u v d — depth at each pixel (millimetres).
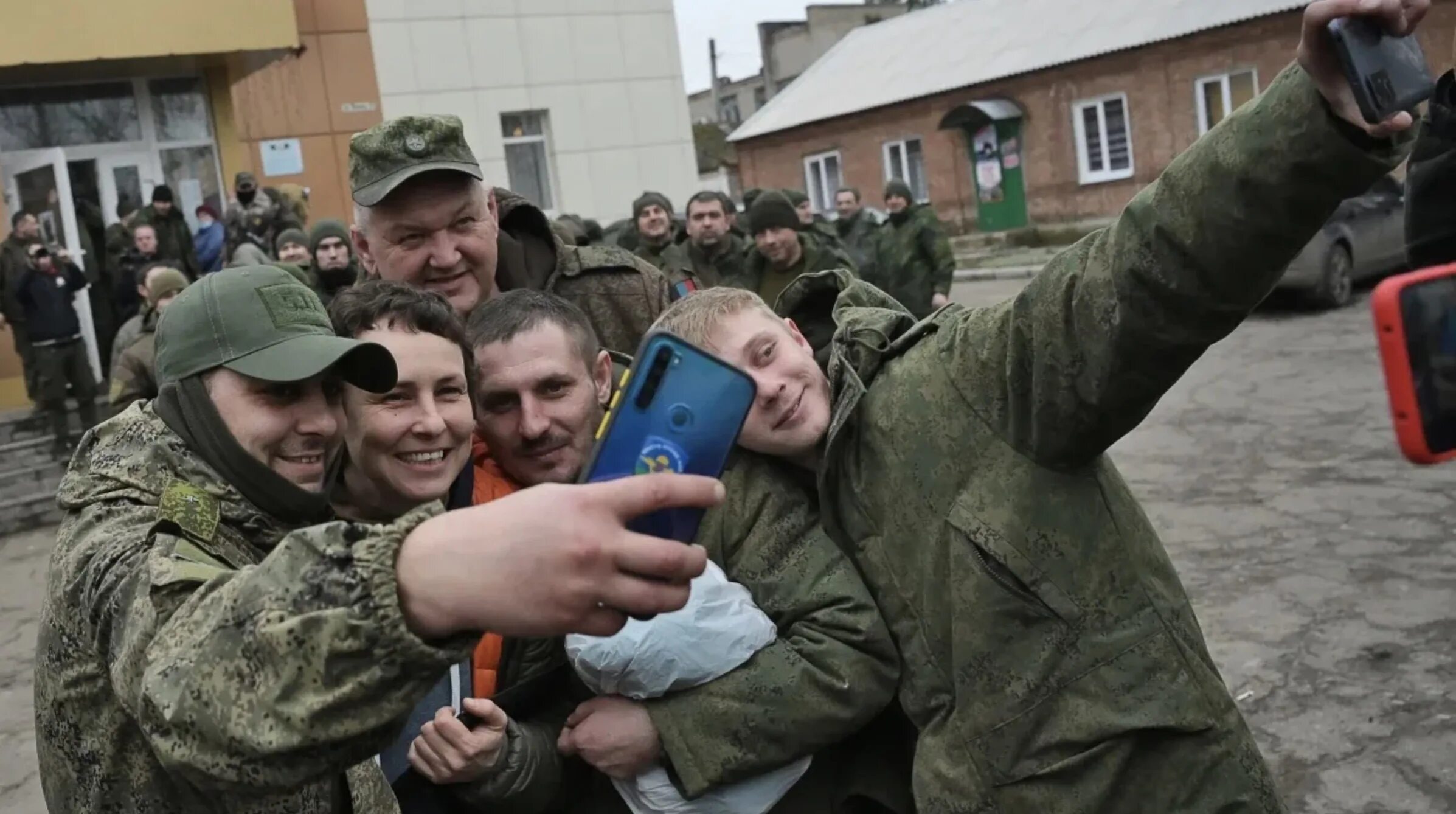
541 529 838
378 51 15102
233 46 10688
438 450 1604
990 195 24875
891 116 26469
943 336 1640
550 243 2654
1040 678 1521
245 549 1266
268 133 12961
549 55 16125
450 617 853
